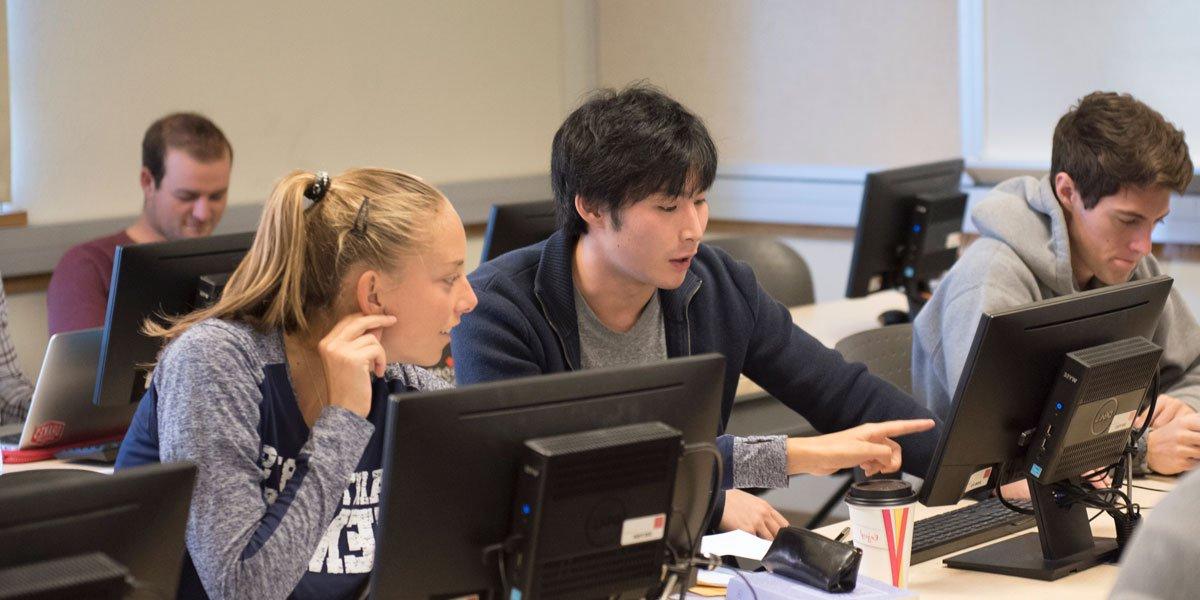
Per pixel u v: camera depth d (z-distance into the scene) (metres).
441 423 1.28
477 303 1.90
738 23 5.08
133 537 1.17
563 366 1.96
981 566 1.84
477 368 1.90
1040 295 2.35
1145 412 2.32
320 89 4.52
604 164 1.82
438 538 1.31
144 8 4.01
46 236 3.80
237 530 1.50
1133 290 1.90
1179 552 0.98
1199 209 3.88
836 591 1.59
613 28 5.46
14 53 3.75
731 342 2.09
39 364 3.85
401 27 4.76
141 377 2.43
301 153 4.49
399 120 4.79
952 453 1.79
